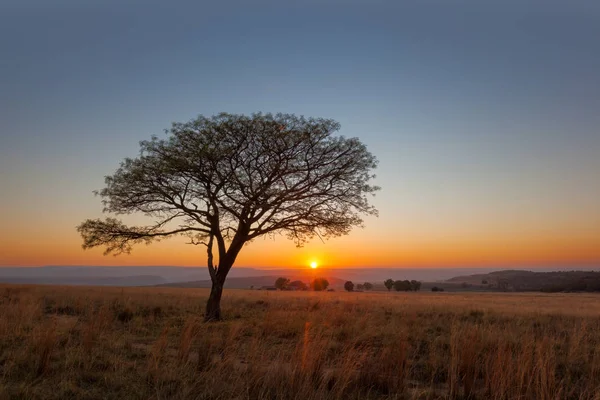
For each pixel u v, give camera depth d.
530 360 7.81
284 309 22.77
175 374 7.41
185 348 8.95
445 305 30.16
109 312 15.38
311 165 20.12
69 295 27.45
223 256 19.34
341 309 20.03
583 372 8.78
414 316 18.75
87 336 9.53
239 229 19.64
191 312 21.38
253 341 9.24
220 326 14.90
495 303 40.19
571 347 10.32
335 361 8.88
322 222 20.30
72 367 7.62
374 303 30.36
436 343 11.11
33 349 8.59
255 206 18.91
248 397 6.32
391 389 7.34
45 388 6.70
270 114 19.00
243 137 18.78
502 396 6.68
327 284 141.50
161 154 19.16
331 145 20.03
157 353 8.52
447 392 7.39
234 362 8.40
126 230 19.67
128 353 9.51
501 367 7.38
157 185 19.77
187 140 18.98
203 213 19.39
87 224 19.39
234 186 19.02
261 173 19.61
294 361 7.64
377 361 8.63
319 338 9.54
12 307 15.91
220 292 19.06
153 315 17.48
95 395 6.46
